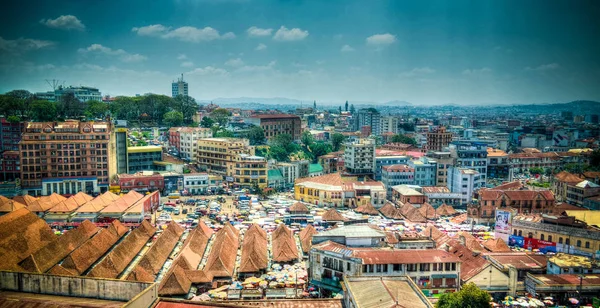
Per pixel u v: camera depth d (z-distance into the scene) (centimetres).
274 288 13075
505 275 12812
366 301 9481
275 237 18162
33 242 15362
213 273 14012
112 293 8469
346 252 12356
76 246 15950
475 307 10188
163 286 12662
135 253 16000
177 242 17662
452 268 12131
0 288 8731
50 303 8125
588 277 13100
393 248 13325
